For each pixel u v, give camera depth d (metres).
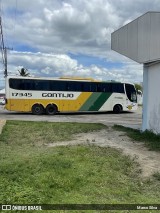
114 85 30.89
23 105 27.80
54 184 7.05
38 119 24.12
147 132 14.86
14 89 27.55
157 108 14.41
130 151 11.39
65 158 9.74
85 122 22.08
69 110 29.09
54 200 6.08
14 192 6.25
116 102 31.00
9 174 7.77
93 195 6.54
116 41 15.97
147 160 9.93
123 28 15.41
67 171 8.20
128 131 16.86
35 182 7.11
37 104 28.12
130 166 9.14
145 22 13.86
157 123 14.41
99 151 11.20
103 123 21.41
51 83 28.50
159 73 14.24
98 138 14.63
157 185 7.45
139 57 14.50
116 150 11.52
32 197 6.06
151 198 6.50
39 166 8.64
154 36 13.41
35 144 13.05
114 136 15.27
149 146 12.31
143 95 15.75
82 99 29.52
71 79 29.12
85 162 9.32
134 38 14.71
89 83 29.78
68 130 17.17
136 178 8.02
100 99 30.22
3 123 19.81
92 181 7.48
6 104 27.45
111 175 8.06
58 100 28.70
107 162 9.41
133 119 25.55
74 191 6.73
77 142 13.50
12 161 9.31
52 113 28.67
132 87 31.78
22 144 13.02
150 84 15.15
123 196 6.57
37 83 28.12
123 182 7.56
